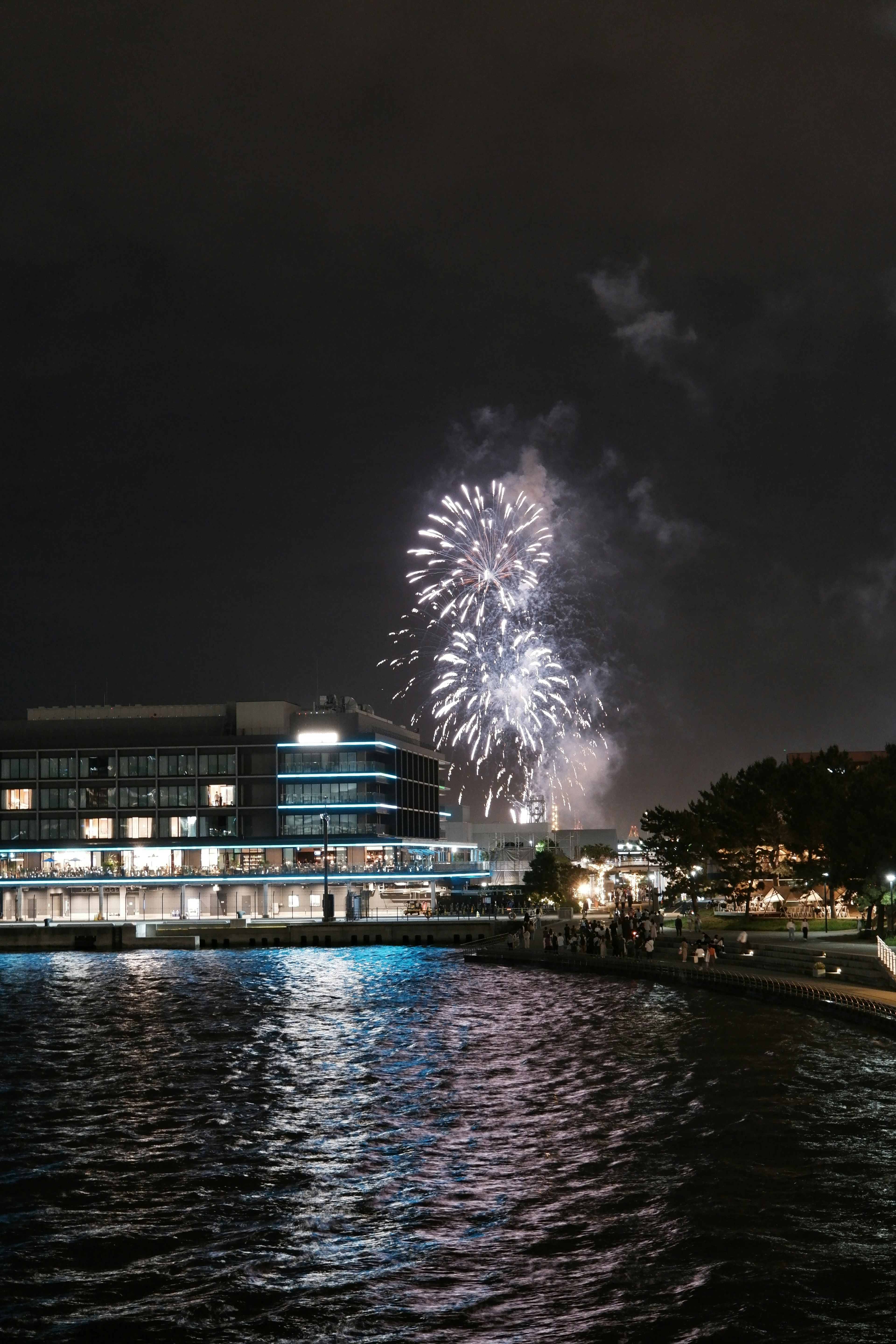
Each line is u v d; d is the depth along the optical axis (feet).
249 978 344.90
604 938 365.20
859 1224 110.22
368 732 615.98
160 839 602.03
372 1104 164.55
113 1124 156.15
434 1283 99.66
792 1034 210.38
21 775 616.39
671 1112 153.58
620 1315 92.89
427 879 585.63
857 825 327.06
